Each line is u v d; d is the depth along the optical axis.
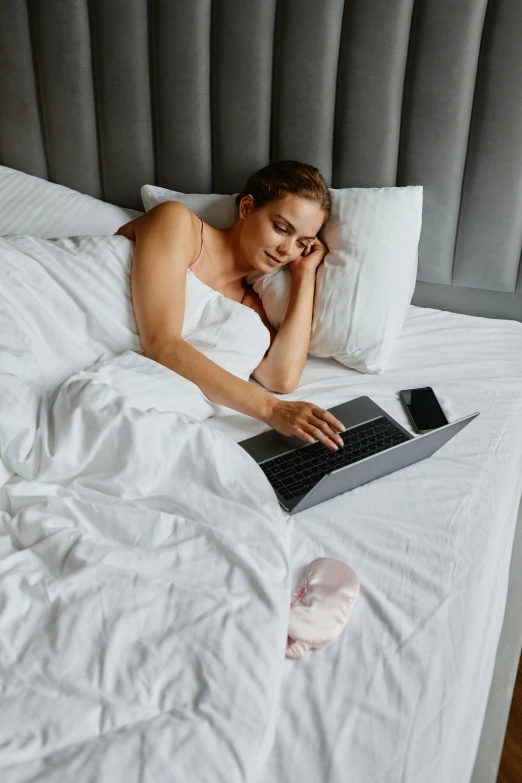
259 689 0.81
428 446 1.25
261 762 0.76
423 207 1.77
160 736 0.75
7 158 2.06
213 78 1.79
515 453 1.34
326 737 0.80
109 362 1.33
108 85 1.86
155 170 1.96
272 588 0.92
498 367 1.61
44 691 0.79
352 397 1.49
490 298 1.84
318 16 1.64
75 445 1.08
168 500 1.06
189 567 0.95
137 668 0.82
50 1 1.80
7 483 1.08
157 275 1.42
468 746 0.89
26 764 0.72
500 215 1.73
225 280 1.62
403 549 1.08
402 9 1.60
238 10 1.69
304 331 1.55
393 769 0.78
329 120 1.75
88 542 0.96
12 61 1.92
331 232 1.63
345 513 1.15
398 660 0.90
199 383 1.37
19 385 1.14
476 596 1.02
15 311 1.32
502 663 1.09
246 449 1.29
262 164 1.85
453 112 1.66
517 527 1.35
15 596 0.89
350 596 0.97
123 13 1.77
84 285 1.43
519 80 1.59
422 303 1.90
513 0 1.53
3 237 1.46
